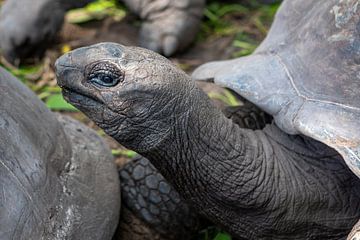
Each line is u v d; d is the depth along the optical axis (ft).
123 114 4.54
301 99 4.76
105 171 5.02
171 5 6.62
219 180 4.74
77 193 4.72
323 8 4.95
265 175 4.81
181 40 6.66
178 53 6.73
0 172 4.36
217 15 7.26
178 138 4.62
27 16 6.36
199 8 6.71
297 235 4.95
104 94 4.53
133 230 5.18
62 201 4.62
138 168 5.20
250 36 6.96
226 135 4.73
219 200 4.80
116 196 4.96
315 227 4.93
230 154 4.73
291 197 4.85
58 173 4.70
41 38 6.47
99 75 4.52
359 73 4.71
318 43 4.87
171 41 6.62
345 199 4.92
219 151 4.71
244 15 7.27
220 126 4.72
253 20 7.16
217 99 5.68
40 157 4.59
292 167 4.90
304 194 4.87
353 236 4.45
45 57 6.56
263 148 4.87
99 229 4.71
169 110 4.56
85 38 6.82
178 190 4.81
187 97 4.59
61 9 6.49
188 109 4.60
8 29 6.35
